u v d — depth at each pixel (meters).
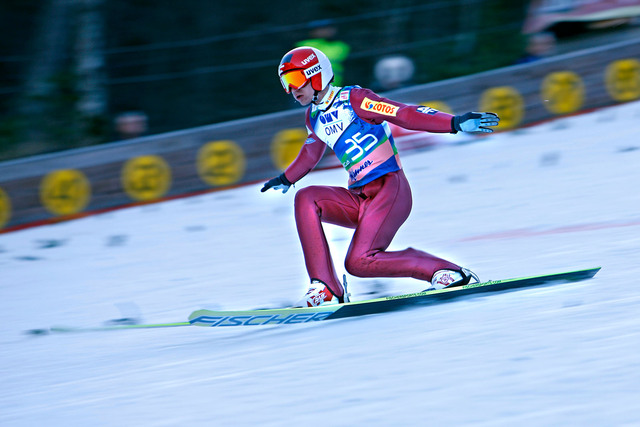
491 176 21.83
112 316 12.09
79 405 6.97
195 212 24.08
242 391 6.62
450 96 30.09
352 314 9.27
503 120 30.27
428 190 21.16
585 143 24.78
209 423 5.85
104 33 36.31
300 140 29.23
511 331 7.29
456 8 38.59
